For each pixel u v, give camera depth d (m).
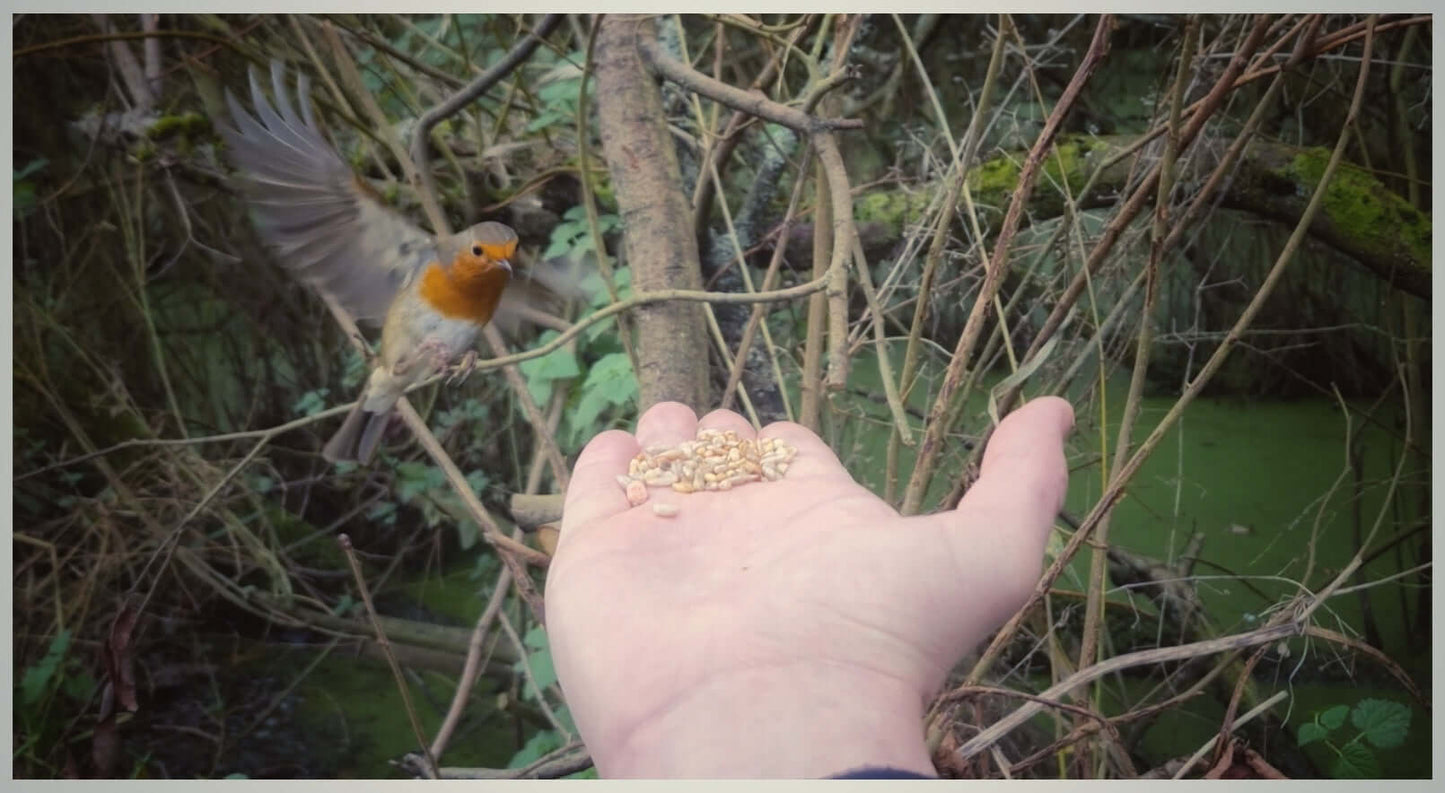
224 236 0.77
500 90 0.67
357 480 0.76
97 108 0.67
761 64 0.71
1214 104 0.30
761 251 0.58
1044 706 0.29
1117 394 0.77
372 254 0.37
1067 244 0.39
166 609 0.73
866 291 0.33
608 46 0.43
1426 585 0.54
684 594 0.26
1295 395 0.78
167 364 0.83
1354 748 0.37
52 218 0.77
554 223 0.60
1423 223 0.50
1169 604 0.53
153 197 0.76
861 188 0.57
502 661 0.67
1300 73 0.56
